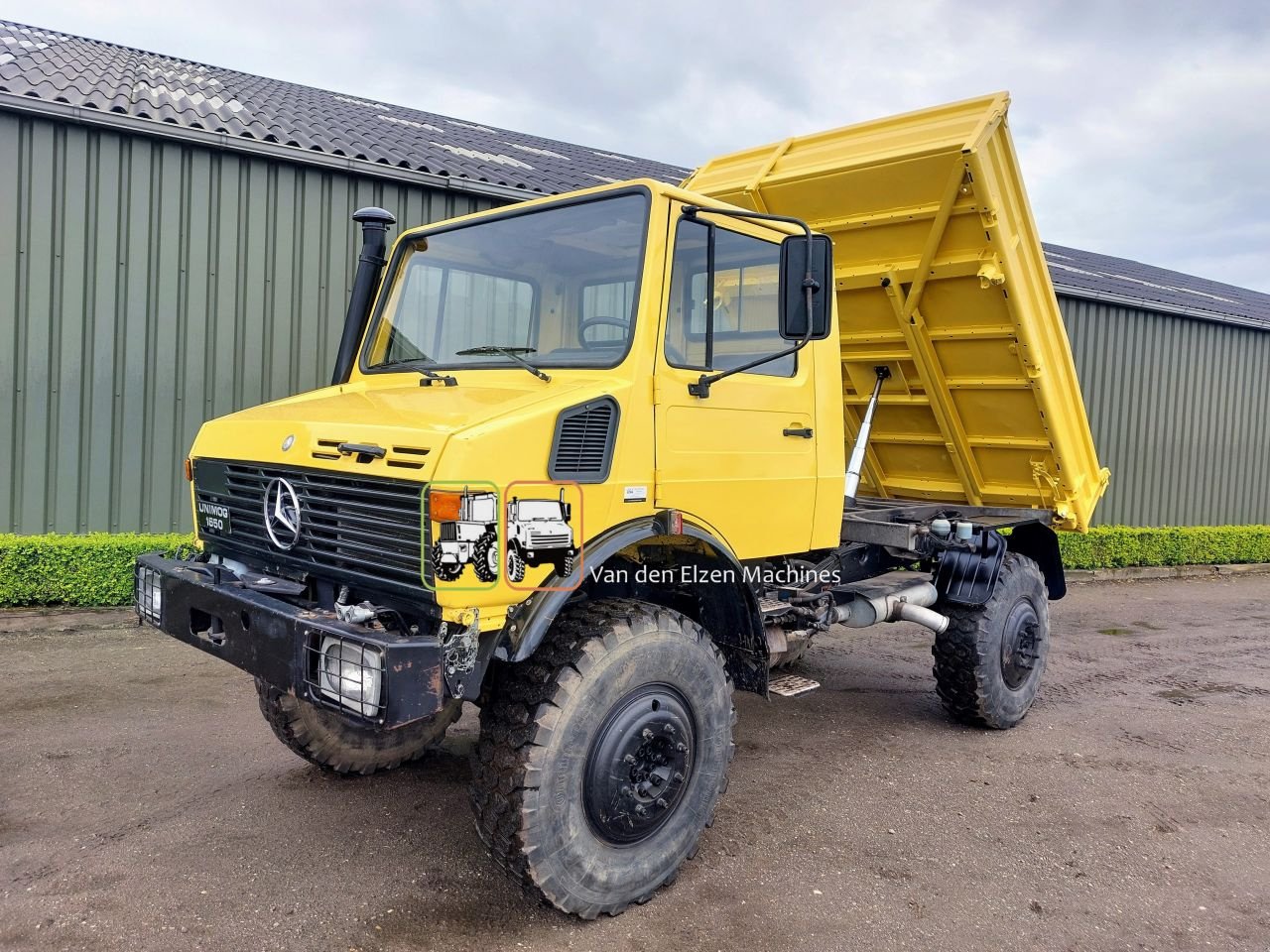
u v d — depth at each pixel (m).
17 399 7.44
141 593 3.75
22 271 7.38
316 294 8.50
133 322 7.78
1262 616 9.41
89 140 7.51
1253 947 3.10
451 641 2.77
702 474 3.48
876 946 3.04
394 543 2.87
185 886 3.29
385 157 8.74
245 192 8.12
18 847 3.53
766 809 4.14
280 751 4.63
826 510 4.12
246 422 3.59
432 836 3.75
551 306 3.58
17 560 6.94
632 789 3.13
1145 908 3.33
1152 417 13.53
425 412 3.10
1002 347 4.97
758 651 3.64
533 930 3.08
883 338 5.35
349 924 3.08
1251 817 4.15
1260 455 15.09
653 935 3.08
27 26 11.02
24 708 5.12
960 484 5.94
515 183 9.38
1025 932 3.15
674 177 13.62
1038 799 4.30
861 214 4.93
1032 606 5.39
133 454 7.86
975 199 4.45
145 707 5.19
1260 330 14.73
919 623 4.85
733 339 3.67
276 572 3.49
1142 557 12.27
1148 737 5.23
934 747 5.01
